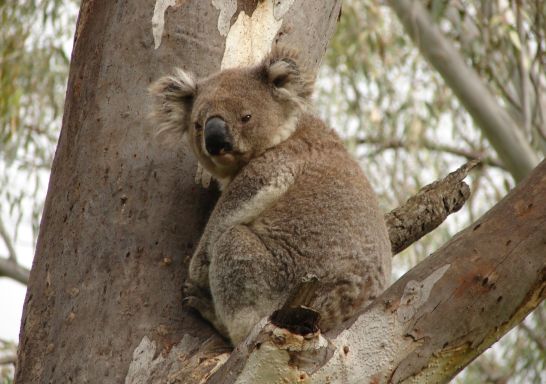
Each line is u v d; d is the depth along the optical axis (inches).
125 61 383.2
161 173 359.3
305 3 416.5
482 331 277.9
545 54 686.5
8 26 775.7
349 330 274.2
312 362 259.1
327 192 358.3
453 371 279.0
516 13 681.0
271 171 366.3
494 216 284.8
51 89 802.8
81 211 352.8
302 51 411.2
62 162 377.1
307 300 253.4
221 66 394.6
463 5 724.7
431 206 434.0
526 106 684.7
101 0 406.9
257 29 404.5
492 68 729.6
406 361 272.1
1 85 748.0
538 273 278.8
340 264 339.0
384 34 838.5
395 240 427.5
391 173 801.6
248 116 378.9
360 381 267.0
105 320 328.8
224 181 394.3
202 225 361.7
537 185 285.1
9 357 709.9
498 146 708.0
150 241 344.5
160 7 393.1
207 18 397.1
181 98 386.6
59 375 324.2
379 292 343.6
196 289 342.6
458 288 275.6
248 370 257.9
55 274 346.3
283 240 346.6
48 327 338.0
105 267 339.3
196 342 328.8
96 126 370.3
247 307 336.5
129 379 318.0
